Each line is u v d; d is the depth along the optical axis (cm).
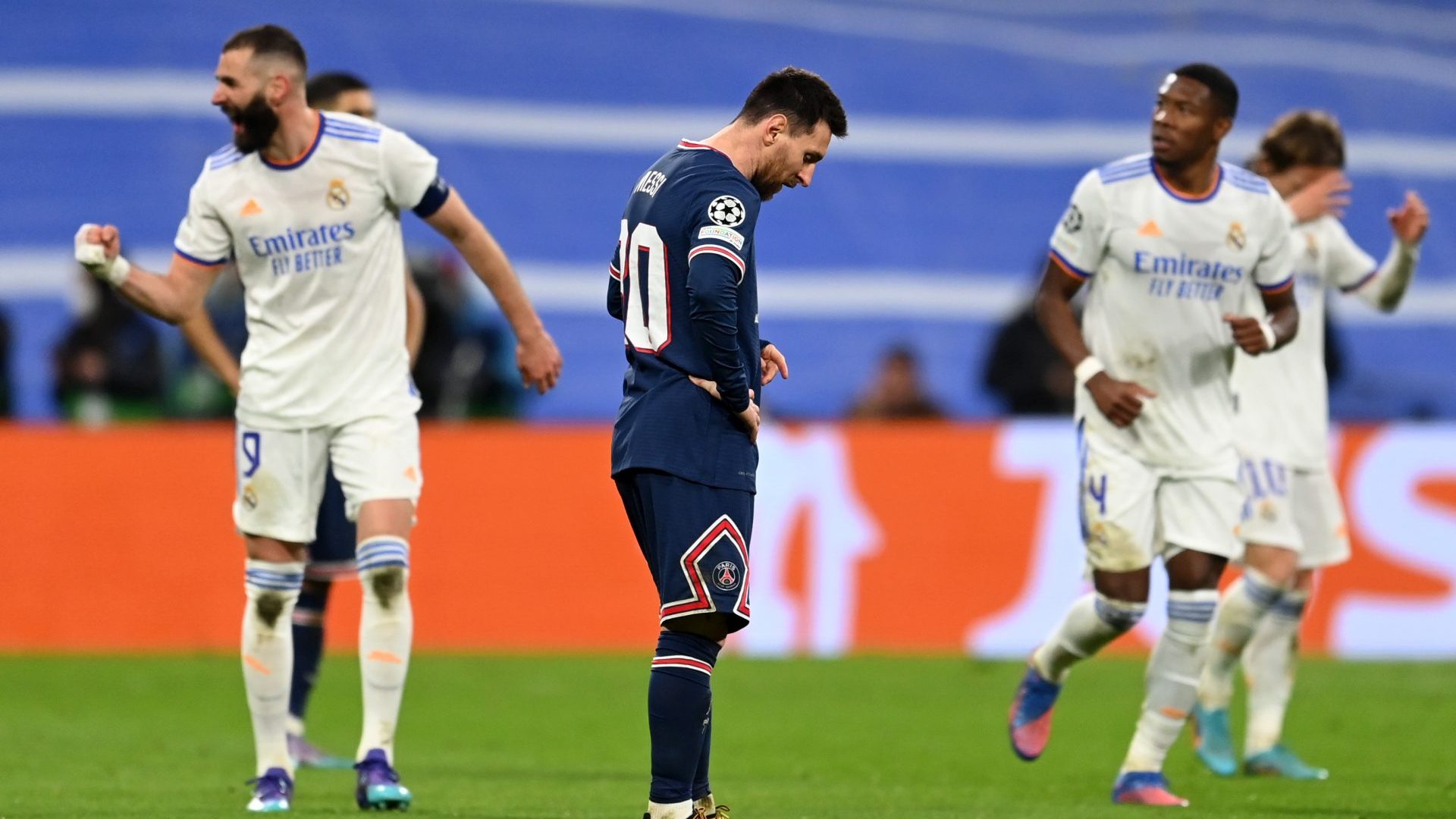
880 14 8694
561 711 3178
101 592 3941
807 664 3847
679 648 1563
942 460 4059
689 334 1560
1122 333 2111
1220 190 2086
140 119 7494
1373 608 3984
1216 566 2119
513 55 8044
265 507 1941
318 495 1967
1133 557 2114
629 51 8188
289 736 2469
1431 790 2222
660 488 1552
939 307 7431
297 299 1934
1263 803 2077
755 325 1583
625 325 1612
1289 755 2425
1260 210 2092
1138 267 2086
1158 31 8800
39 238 7038
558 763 2531
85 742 2720
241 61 1858
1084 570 2177
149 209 7225
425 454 4009
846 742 2778
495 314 5597
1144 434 2117
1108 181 2095
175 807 1928
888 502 4044
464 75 7925
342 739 2830
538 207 7531
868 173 7925
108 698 3278
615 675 3672
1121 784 2097
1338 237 2523
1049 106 8344
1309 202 2427
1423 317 7519
